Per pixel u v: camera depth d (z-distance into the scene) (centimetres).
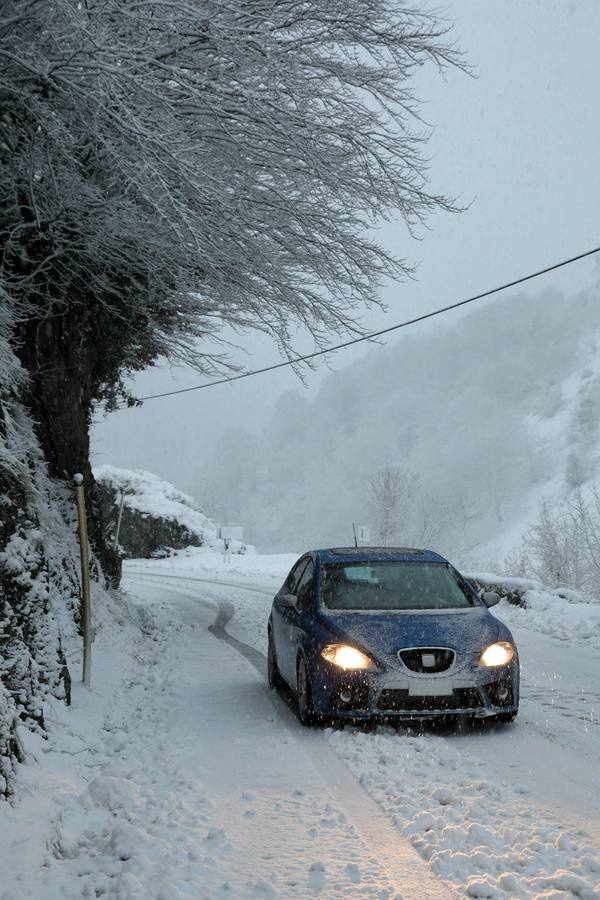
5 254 989
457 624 724
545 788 533
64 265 1035
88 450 1280
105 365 1410
